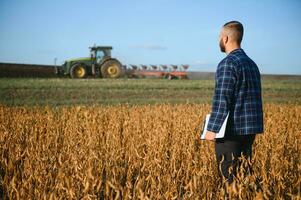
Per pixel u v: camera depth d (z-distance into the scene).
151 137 6.34
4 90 20.70
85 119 8.66
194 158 5.23
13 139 6.34
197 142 6.67
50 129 7.52
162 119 8.67
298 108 12.35
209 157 5.00
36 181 4.01
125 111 10.10
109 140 6.24
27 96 19.03
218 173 4.44
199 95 22.39
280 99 22.05
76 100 18.11
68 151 5.05
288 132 7.83
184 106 12.11
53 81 25.72
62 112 10.08
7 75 34.28
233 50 4.20
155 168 4.41
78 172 4.03
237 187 3.77
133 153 5.18
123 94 21.19
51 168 4.55
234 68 4.01
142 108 11.00
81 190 3.88
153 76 38.19
